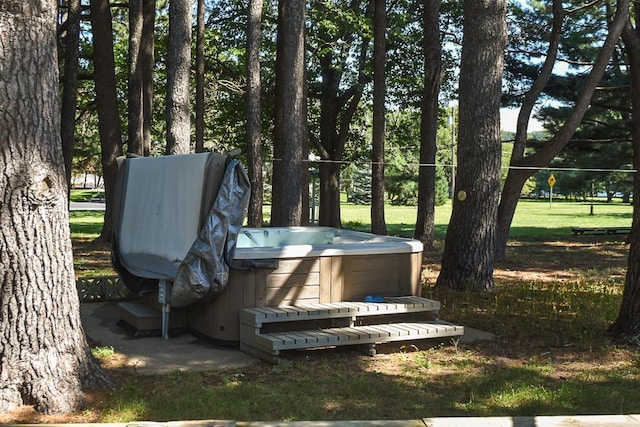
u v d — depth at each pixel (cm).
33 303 462
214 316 690
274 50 2208
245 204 686
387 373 595
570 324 789
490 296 977
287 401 505
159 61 2269
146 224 781
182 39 1382
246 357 649
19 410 459
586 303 923
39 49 461
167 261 730
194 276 657
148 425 370
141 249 787
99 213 3534
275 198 1870
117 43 2395
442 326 684
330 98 2277
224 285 670
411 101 2352
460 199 1030
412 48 2264
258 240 982
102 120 1647
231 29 2255
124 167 865
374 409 491
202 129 1791
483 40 1015
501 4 1015
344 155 2580
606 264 1452
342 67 2161
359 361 634
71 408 470
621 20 1256
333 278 723
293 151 1481
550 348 690
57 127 476
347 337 636
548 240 2148
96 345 695
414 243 777
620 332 724
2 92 450
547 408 493
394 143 2722
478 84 1019
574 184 2408
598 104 2000
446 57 2294
